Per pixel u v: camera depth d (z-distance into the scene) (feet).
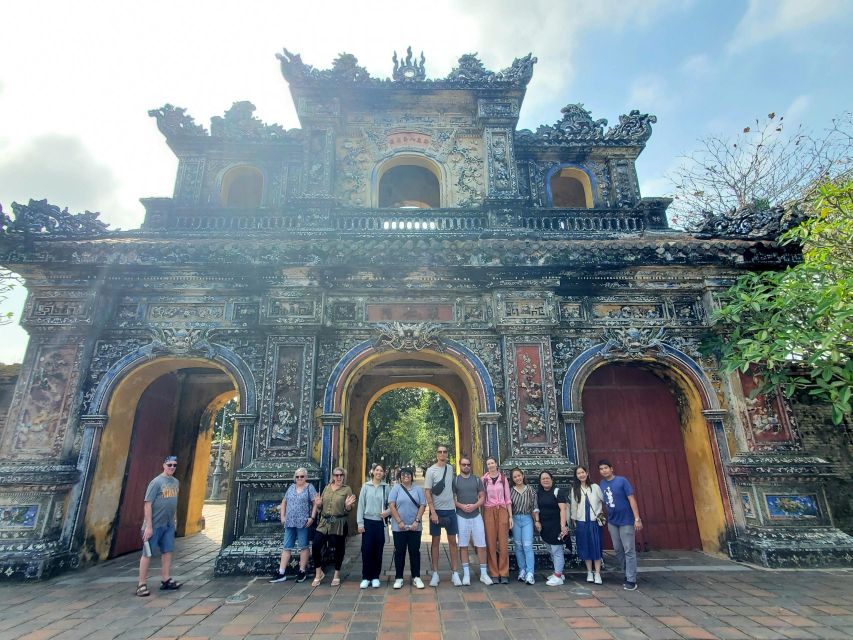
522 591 23.39
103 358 32.55
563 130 46.42
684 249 33.68
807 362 28.09
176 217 40.91
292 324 32.45
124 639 17.70
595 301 35.06
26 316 32.35
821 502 29.63
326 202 40.16
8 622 19.63
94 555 30.30
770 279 30.35
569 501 26.96
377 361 34.96
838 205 30.55
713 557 30.94
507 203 40.65
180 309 33.94
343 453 32.24
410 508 24.79
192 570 28.94
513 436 30.86
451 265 33.22
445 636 17.69
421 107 45.70
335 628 18.61
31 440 30.09
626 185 45.78
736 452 31.55
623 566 24.99
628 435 36.09
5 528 27.68
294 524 25.85
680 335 34.32
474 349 33.35
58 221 34.40
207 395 45.19
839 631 17.72
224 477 100.83
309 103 43.68
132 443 34.81
